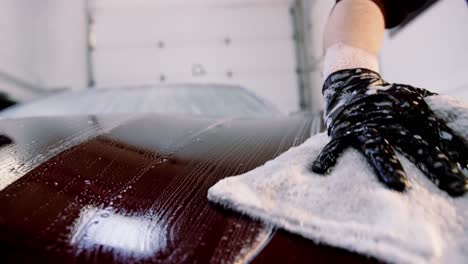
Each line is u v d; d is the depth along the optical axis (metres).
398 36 3.29
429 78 2.83
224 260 0.40
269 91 7.28
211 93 2.83
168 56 7.27
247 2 7.42
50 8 6.90
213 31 7.36
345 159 0.57
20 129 0.88
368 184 0.51
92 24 7.21
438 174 0.50
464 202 0.47
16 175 0.58
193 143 0.87
